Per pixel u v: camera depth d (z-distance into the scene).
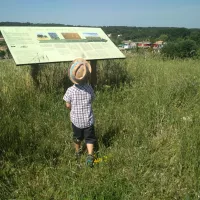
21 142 1.81
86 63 1.78
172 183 1.50
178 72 3.48
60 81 2.85
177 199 1.42
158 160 1.69
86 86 1.78
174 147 1.78
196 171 1.54
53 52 2.66
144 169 1.62
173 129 1.99
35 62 2.49
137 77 3.25
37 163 1.67
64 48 2.77
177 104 2.46
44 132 2.00
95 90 2.83
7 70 3.16
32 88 2.67
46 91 2.69
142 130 2.01
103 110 2.34
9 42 2.61
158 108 2.25
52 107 2.36
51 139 1.90
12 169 1.60
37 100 2.46
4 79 2.74
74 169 1.62
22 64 2.43
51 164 1.66
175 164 1.63
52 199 1.44
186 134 1.81
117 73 3.16
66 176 1.54
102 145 1.84
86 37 3.05
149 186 1.48
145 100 2.45
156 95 2.48
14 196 1.44
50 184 1.52
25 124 2.03
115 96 2.69
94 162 1.69
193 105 2.38
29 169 1.62
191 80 2.86
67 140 1.91
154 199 1.42
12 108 2.26
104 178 1.58
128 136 1.95
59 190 1.48
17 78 2.77
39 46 2.68
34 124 2.07
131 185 1.49
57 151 1.79
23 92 2.57
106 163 1.67
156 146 1.83
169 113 2.20
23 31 2.79
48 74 2.82
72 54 2.72
